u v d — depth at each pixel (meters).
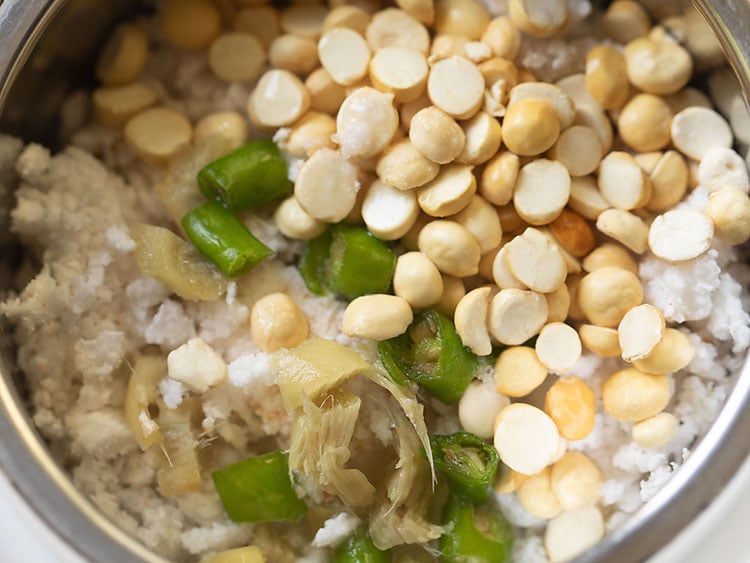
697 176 0.13
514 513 0.13
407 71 0.13
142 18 0.14
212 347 0.13
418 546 0.13
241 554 0.12
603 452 0.13
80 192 0.13
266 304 0.13
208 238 0.13
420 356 0.13
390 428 0.13
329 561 0.13
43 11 0.12
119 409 0.13
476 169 0.13
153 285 0.13
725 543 0.12
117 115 0.14
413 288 0.13
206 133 0.14
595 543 0.12
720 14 0.12
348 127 0.13
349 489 0.12
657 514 0.12
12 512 0.12
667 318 0.13
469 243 0.13
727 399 0.12
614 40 0.14
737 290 0.13
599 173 0.13
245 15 0.14
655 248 0.13
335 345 0.13
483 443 0.13
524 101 0.13
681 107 0.14
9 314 0.12
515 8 0.13
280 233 0.14
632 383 0.13
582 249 0.13
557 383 0.13
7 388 0.11
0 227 0.12
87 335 0.13
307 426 0.12
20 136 0.13
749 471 0.12
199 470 0.13
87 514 0.11
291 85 0.14
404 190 0.13
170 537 0.12
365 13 0.14
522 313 0.13
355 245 0.13
